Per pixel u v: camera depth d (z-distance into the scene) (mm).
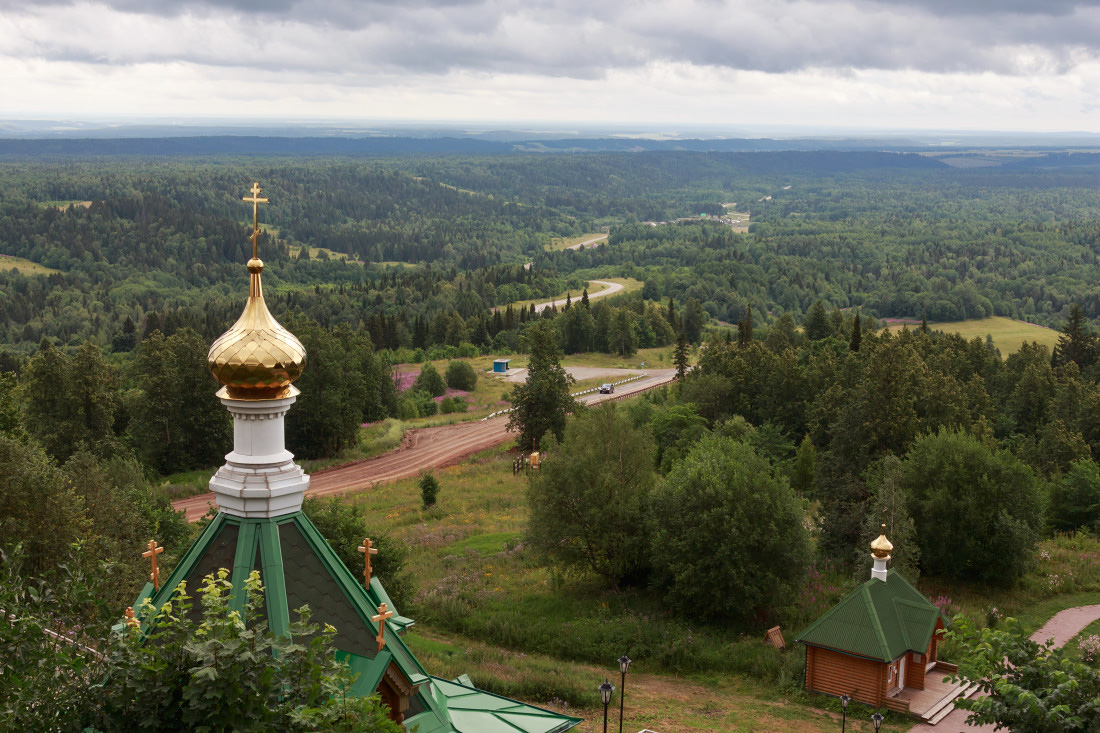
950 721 31156
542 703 31359
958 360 101562
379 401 112125
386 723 9117
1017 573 46656
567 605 42625
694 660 36750
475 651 36406
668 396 102375
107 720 8945
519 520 60562
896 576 35688
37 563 29203
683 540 40656
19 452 30781
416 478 80000
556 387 87375
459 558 50531
